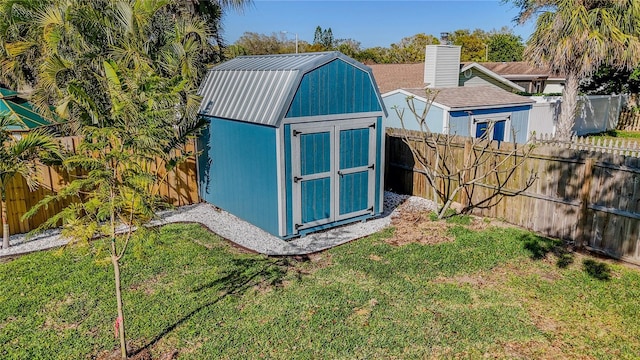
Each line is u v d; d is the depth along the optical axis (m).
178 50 9.16
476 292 5.27
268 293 5.27
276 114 6.61
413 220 8.16
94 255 6.40
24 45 8.53
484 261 6.15
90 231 3.63
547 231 7.27
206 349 4.16
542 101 18.12
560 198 6.99
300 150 6.97
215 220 8.29
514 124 13.48
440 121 12.16
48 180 7.58
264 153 7.06
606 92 22.14
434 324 4.57
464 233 7.32
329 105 7.13
